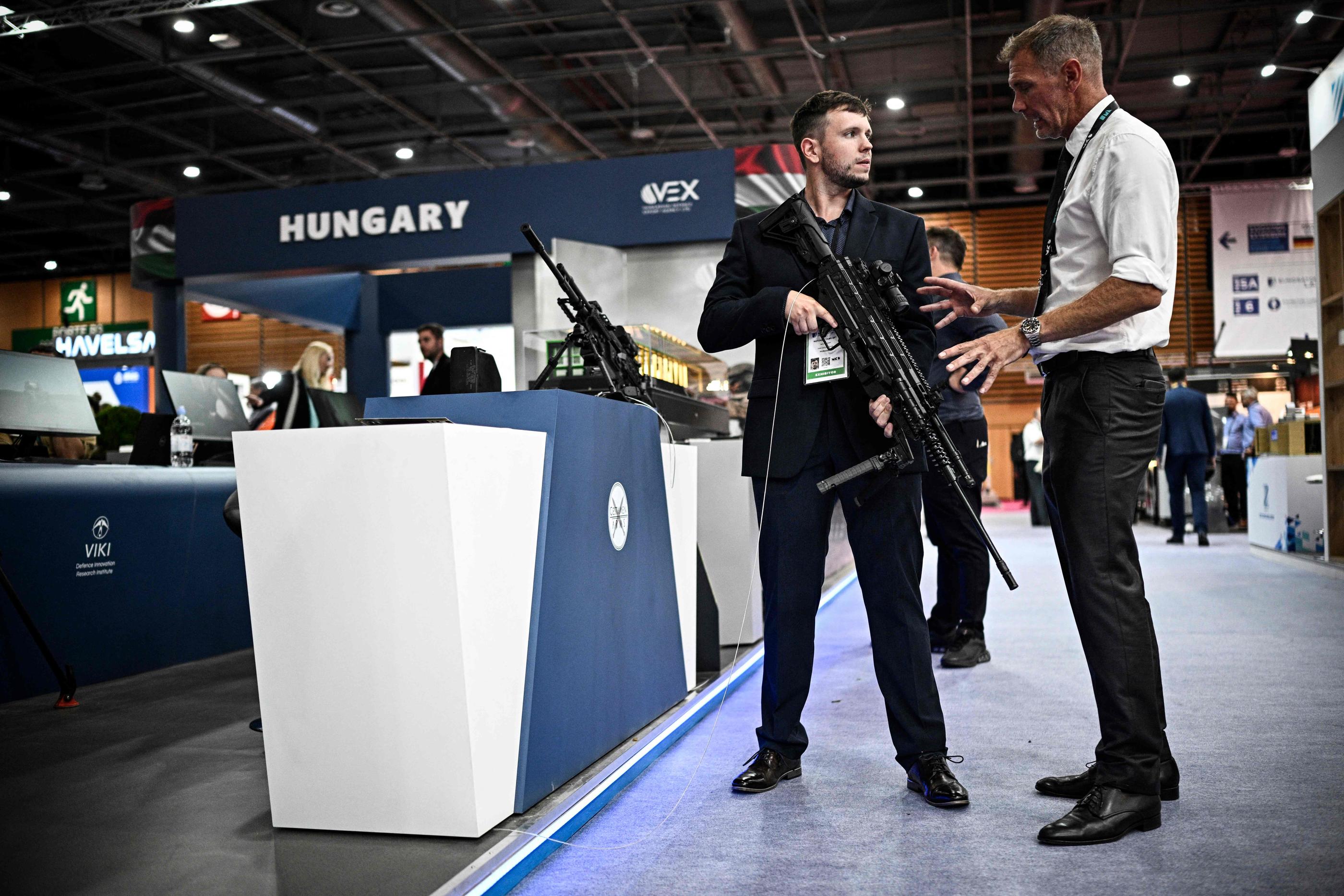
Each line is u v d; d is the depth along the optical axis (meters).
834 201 2.20
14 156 13.88
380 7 9.27
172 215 8.57
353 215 8.14
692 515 2.98
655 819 1.97
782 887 1.61
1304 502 6.85
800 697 2.19
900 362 1.99
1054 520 2.02
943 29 11.12
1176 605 4.91
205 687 3.42
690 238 7.71
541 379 2.89
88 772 2.32
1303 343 10.09
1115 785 1.82
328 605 1.79
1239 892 1.53
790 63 12.03
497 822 1.77
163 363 8.70
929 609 5.06
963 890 1.58
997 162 15.86
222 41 10.03
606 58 11.59
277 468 1.81
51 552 3.38
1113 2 10.27
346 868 1.61
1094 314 1.78
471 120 13.52
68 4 8.67
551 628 1.96
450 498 1.70
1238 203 14.51
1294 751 2.31
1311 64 11.73
